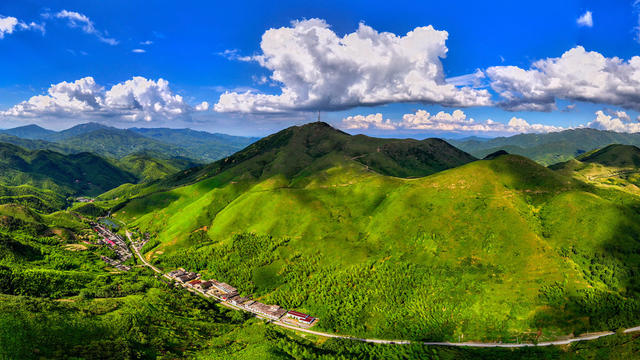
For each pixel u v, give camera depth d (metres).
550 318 155.75
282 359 127.31
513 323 156.25
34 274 177.25
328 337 163.50
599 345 142.00
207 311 181.88
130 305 158.88
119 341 122.12
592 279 171.25
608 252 181.12
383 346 151.62
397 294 178.00
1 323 109.75
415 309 168.88
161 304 172.00
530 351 144.25
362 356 143.00
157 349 126.38
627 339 141.88
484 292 169.62
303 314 180.75
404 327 162.62
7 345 101.56
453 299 169.75
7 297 134.38
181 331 148.00
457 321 160.75
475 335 155.00
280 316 181.38
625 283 167.12
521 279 172.88
